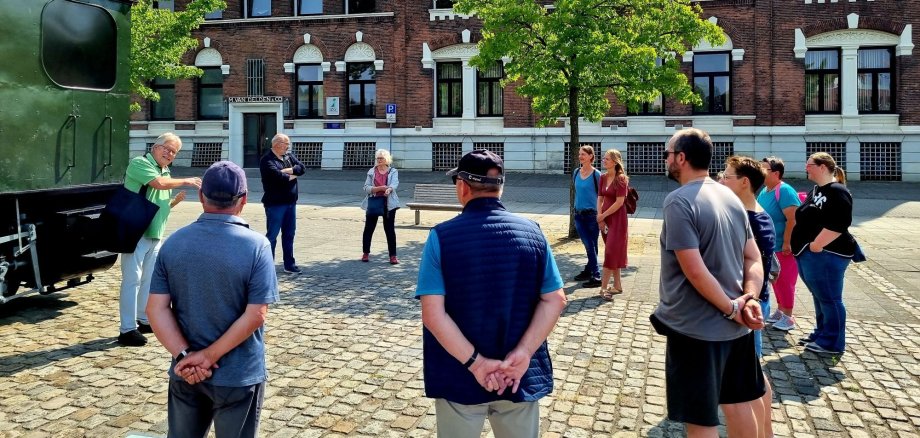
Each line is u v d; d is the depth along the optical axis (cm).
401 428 432
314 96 2842
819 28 2438
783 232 653
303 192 2075
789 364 562
